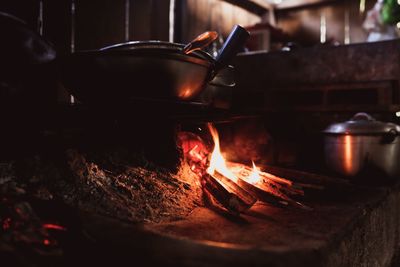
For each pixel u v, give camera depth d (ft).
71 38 8.99
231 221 5.11
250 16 16.89
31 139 4.76
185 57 5.42
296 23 17.92
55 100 6.59
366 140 8.12
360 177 8.30
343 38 16.79
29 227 3.77
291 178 7.44
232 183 6.00
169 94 5.57
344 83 10.83
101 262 3.40
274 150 9.73
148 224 4.78
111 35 10.37
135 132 6.25
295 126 11.21
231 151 9.03
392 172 8.21
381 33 13.75
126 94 5.48
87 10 9.55
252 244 4.23
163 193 5.57
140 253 3.13
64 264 3.50
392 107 9.88
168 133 6.23
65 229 3.94
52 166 4.78
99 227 3.57
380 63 10.32
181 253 3.09
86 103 5.41
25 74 4.51
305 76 11.39
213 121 6.59
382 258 6.88
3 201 3.99
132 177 5.60
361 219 5.59
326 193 7.00
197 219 5.17
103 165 5.60
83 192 4.80
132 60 5.21
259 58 12.10
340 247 4.56
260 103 12.73
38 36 4.30
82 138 5.36
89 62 5.24
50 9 8.23
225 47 5.88
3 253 3.12
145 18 11.60
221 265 2.96
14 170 4.59
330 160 8.69
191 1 13.14
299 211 5.67
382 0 13.56
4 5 7.08
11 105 4.54
